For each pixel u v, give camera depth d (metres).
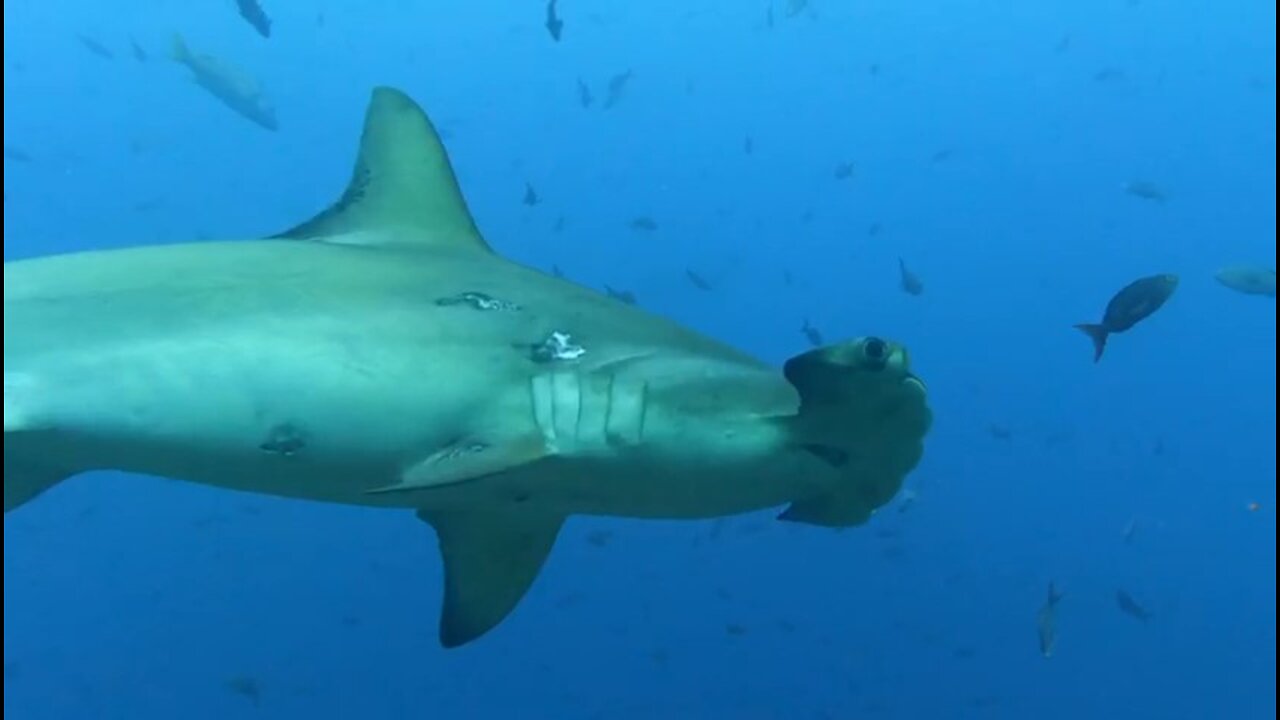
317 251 3.18
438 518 3.66
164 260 3.07
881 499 2.84
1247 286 9.92
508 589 3.71
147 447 2.87
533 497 2.96
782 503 2.91
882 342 2.56
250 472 2.89
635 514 3.03
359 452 2.85
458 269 3.20
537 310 3.00
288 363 2.85
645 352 2.92
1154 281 6.98
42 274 3.04
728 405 2.78
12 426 2.80
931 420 2.66
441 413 2.84
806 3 14.15
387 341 2.88
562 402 2.83
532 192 12.03
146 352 2.88
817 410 2.69
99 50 13.63
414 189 3.63
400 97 3.65
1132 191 13.62
